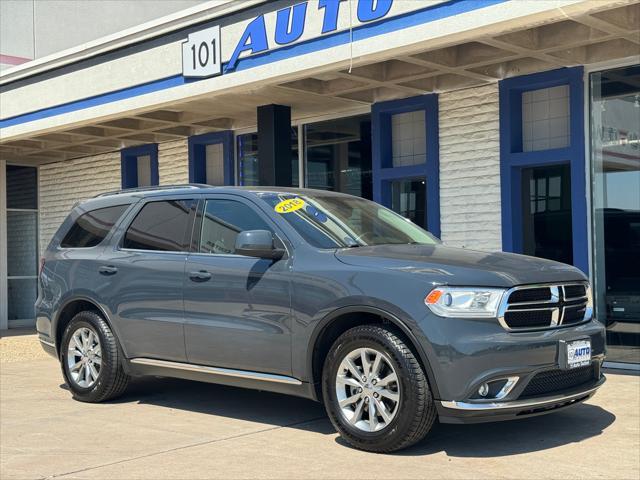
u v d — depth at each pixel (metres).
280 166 10.66
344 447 5.50
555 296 5.36
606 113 8.71
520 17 6.82
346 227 6.30
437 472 4.84
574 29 7.82
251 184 12.42
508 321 5.12
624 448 5.35
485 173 9.64
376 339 5.25
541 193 9.42
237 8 9.18
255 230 5.92
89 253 7.40
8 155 15.01
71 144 13.56
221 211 6.56
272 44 8.87
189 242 6.66
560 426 6.00
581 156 8.77
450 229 9.96
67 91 11.60
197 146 13.10
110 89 10.92
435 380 5.05
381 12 7.79
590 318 5.77
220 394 7.56
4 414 6.83
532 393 5.18
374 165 10.64
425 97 10.14
